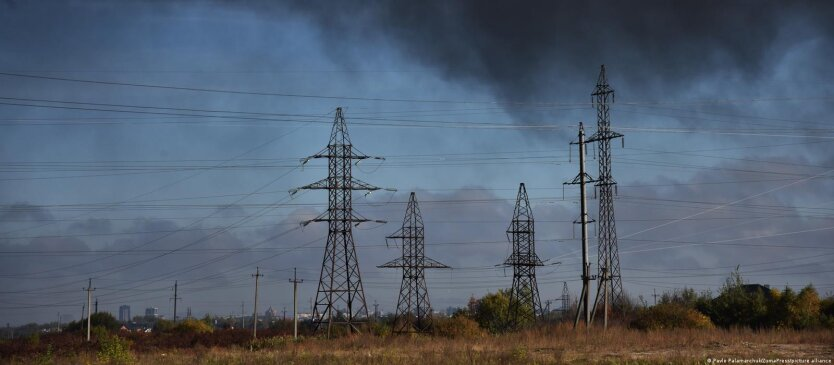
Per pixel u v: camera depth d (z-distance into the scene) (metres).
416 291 104.75
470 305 150.88
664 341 60.50
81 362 58.34
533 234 107.31
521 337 69.06
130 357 58.88
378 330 100.62
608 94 101.69
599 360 45.59
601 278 77.81
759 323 95.88
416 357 48.69
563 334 69.69
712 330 73.19
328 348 65.88
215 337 110.44
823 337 62.16
